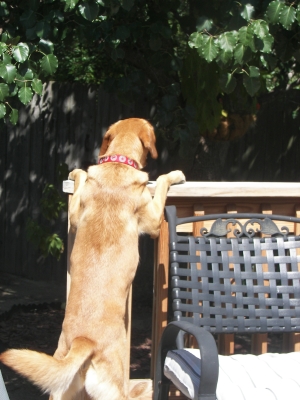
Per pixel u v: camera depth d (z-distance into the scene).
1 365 5.09
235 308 2.83
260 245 2.94
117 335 2.74
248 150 7.80
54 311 6.59
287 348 3.33
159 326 3.12
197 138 5.82
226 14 4.28
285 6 3.93
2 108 3.88
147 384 3.15
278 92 6.45
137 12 5.01
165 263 3.12
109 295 2.81
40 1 4.34
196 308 2.79
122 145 3.42
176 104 5.08
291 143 7.87
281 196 3.17
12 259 7.89
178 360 2.56
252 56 4.25
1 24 4.52
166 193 3.17
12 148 7.71
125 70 5.63
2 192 7.81
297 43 4.94
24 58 3.88
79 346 2.55
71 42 5.02
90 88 7.45
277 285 3.05
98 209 3.08
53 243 6.20
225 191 3.12
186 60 5.07
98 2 3.94
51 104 7.51
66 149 7.55
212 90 4.93
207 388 2.16
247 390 2.31
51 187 6.36
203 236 2.93
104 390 2.63
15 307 6.55
